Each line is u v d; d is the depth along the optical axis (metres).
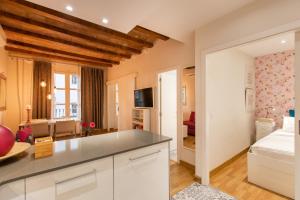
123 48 4.12
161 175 1.58
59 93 5.86
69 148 1.33
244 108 3.87
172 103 4.10
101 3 1.65
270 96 4.19
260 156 2.38
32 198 0.92
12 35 3.41
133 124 4.55
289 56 3.89
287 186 2.12
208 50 2.33
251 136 4.22
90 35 3.37
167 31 2.61
